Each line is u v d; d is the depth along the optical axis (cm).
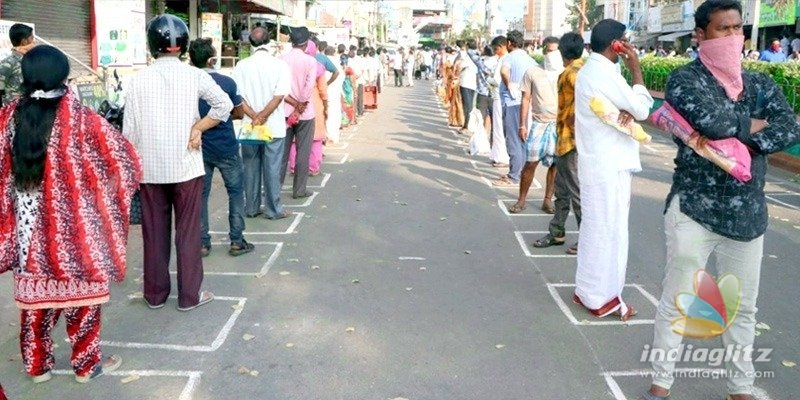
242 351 436
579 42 606
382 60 3266
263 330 466
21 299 370
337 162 1120
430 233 705
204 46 563
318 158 991
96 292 380
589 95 467
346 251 643
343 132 1512
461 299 525
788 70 1175
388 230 715
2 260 363
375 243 669
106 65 1179
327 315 492
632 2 4550
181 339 453
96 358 397
